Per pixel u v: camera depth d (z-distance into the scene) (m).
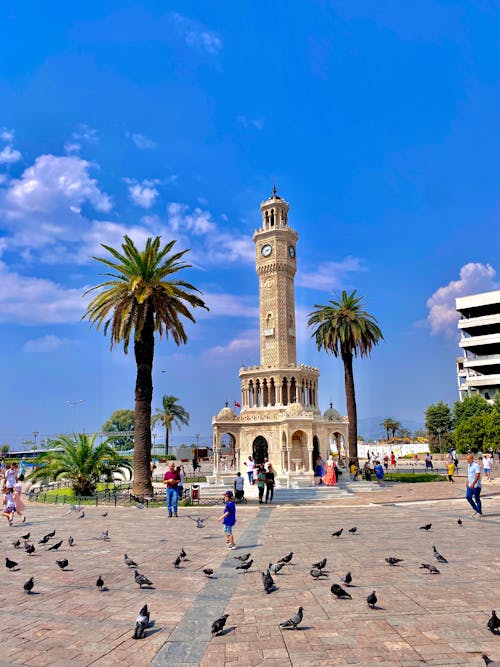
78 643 10.31
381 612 11.66
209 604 12.65
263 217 73.06
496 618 10.11
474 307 121.56
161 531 24.55
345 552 18.36
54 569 16.72
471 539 20.45
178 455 103.25
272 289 69.62
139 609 12.40
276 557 17.84
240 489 37.47
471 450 86.56
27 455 121.75
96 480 42.53
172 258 44.41
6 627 11.27
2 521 29.33
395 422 179.88
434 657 9.26
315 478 49.03
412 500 36.66
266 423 62.25
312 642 10.05
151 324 43.12
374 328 62.53
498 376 111.75
